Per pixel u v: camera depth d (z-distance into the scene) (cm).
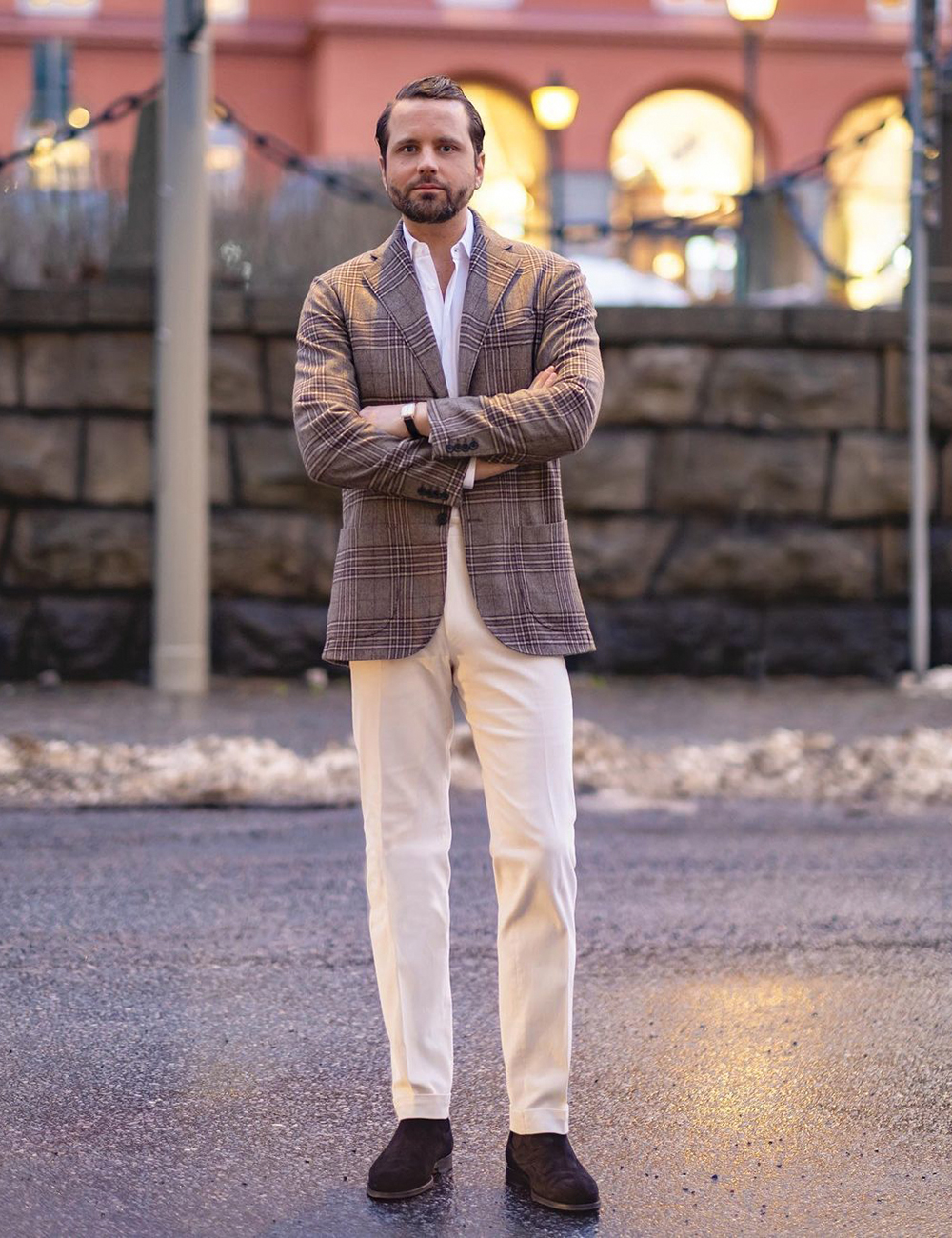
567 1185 299
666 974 438
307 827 606
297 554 936
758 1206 302
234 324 928
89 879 528
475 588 306
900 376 964
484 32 3045
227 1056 379
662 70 3098
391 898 313
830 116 3141
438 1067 314
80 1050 381
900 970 442
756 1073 369
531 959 307
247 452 934
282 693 891
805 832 603
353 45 3023
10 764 670
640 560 955
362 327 313
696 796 663
